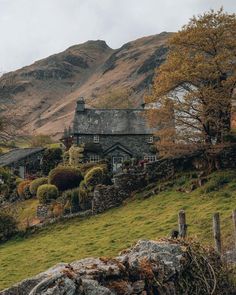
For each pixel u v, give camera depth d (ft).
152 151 195.00
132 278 40.45
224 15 130.11
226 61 125.39
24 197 159.12
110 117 211.20
